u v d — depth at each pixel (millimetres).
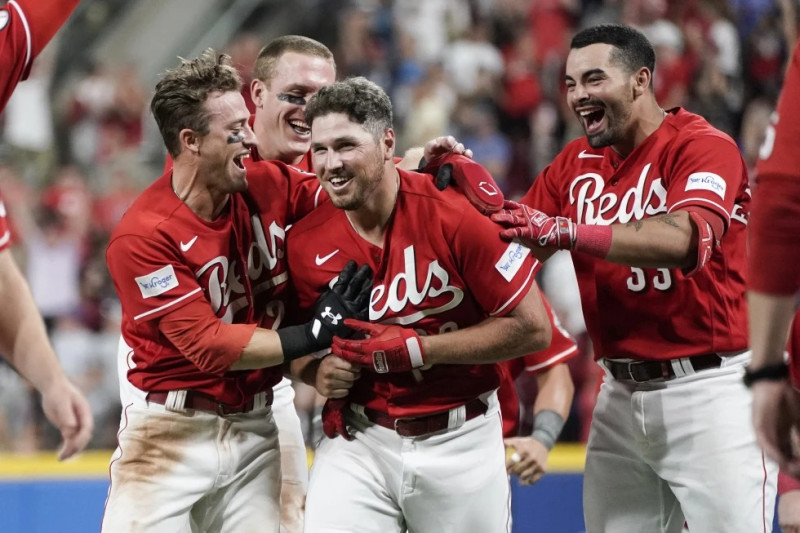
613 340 14203
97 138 39188
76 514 18125
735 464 13594
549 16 41281
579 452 19656
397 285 12305
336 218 12586
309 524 12914
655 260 12469
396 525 13180
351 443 12984
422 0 42219
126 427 13289
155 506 12930
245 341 12109
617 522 14836
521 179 37750
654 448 14086
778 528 17125
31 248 32656
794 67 8500
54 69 42812
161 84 12188
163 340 12789
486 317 12688
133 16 45562
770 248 8422
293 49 14844
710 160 13148
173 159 12406
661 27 38781
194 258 12305
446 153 12891
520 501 18438
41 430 27188
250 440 13414
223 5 45938
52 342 30938
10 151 37812
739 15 40031
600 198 14078
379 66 40688
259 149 15258
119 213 35531
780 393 8539
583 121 13859
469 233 12000
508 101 39188
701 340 13711
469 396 12773
